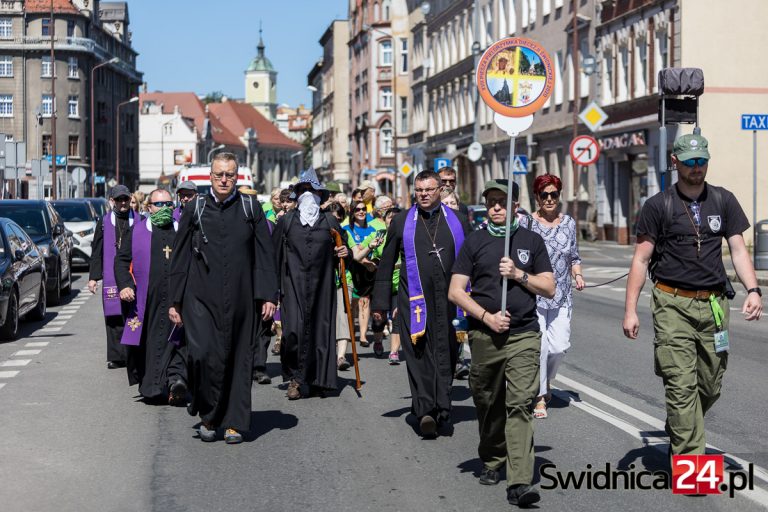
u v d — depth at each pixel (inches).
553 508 265.0
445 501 272.4
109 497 278.7
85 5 4333.2
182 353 410.0
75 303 897.5
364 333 609.9
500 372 273.4
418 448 338.3
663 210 281.6
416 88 3255.4
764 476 294.2
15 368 519.8
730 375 482.0
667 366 279.6
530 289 271.7
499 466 289.1
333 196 596.7
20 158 1611.7
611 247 1641.2
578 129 1888.5
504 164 2343.8
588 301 908.0
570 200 1957.4
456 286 276.2
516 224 277.9
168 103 6614.2
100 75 4419.3
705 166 278.1
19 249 689.6
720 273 280.5
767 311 800.3
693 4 1491.1
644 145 1619.1
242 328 346.3
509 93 328.8
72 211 1325.0
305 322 430.6
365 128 4131.4
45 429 369.4
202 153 6254.9
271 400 432.8
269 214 657.6
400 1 3956.7
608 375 487.2
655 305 283.7
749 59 1501.0
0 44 4072.3
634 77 1668.3
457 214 363.9
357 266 573.9
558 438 350.3
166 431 366.6
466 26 2623.0
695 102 805.9
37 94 4106.8
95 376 493.4
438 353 353.7
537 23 2122.3
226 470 308.8
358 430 368.2
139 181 5531.5
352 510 264.5
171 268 346.3
